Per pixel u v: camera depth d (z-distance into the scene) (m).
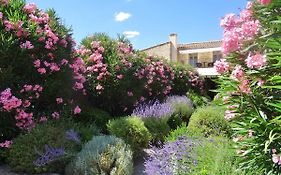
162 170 4.90
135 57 10.15
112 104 9.37
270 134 2.93
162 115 8.39
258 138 3.19
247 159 3.45
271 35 3.08
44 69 5.80
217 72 3.77
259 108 3.24
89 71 8.94
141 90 10.19
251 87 3.32
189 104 12.52
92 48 9.40
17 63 5.54
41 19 6.02
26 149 5.03
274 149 3.06
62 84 6.34
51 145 5.16
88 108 8.56
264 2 3.17
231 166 4.18
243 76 3.35
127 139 6.68
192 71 19.67
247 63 3.18
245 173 3.59
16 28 5.43
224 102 3.67
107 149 5.29
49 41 5.87
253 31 3.35
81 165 4.92
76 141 5.56
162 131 8.06
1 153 5.23
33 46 5.56
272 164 3.17
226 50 3.54
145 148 7.03
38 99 6.01
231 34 3.51
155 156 5.52
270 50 3.23
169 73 15.16
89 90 8.95
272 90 3.19
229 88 3.45
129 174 5.20
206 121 7.44
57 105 6.41
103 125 8.05
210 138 5.72
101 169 4.98
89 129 6.65
